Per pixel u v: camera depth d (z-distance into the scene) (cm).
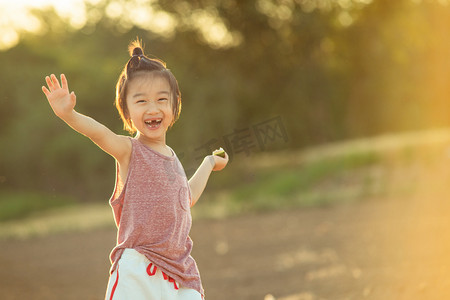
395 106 3938
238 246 1280
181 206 349
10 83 4259
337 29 3425
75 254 1488
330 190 2095
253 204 2009
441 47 3416
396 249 933
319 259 962
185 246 353
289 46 3412
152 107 342
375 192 1838
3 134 4238
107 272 1195
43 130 4084
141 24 3678
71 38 4550
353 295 652
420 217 1288
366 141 3109
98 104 4006
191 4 3375
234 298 785
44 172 4022
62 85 318
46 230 2042
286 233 1371
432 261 784
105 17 3975
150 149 346
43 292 1029
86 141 3947
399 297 605
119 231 346
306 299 680
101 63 4091
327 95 3581
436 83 3678
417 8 3334
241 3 3353
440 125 3894
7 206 3575
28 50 4391
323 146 3525
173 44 3441
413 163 2194
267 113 3616
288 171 2756
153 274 334
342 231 1256
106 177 3934
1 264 1390
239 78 3400
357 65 3631
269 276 895
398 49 3428
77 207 3550
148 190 339
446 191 1666
